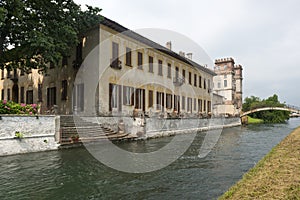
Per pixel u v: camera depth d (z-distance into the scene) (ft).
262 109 189.06
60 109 75.51
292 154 31.07
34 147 42.32
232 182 25.45
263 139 72.90
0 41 55.57
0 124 38.40
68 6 59.52
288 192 16.30
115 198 20.90
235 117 156.46
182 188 23.52
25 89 92.84
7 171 29.45
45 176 27.48
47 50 51.80
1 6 47.88
